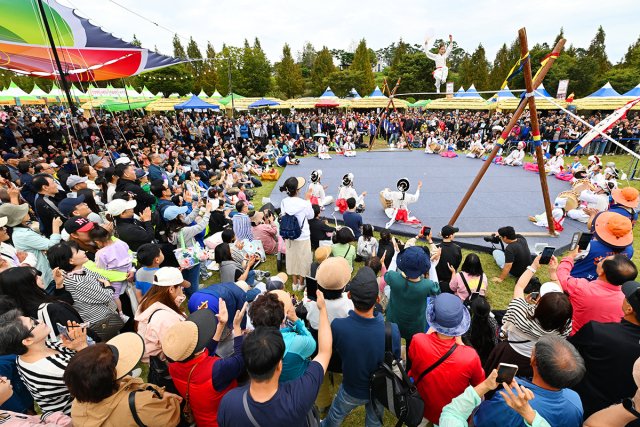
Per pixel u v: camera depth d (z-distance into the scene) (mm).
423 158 19547
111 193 6363
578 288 3174
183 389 2301
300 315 3229
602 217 4328
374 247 6184
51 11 7902
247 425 1770
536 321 2572
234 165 13320
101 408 1974
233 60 53938
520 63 6418
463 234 7891
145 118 22219
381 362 2428
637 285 2705
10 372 2600
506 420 1953
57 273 3305
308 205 5426
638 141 18953
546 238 7742
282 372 2430
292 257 5711
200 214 5512
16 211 4160
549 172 14414
